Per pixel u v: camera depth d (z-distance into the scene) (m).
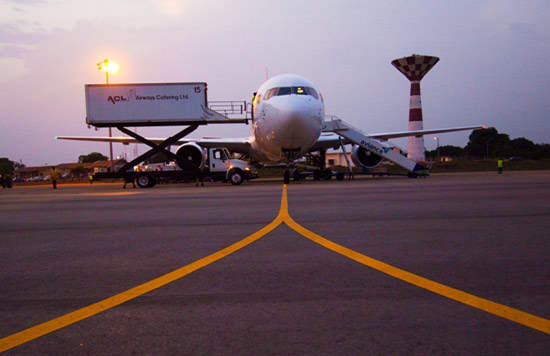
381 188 16.44
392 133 29.05
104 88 25.75
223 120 26.30
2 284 3.84
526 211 8.30
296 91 21.08
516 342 2.36
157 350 2.35
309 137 21.02
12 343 2.48
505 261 4.30
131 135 26.78
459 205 9.58
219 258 4.71
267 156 25.33
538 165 59.78
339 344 2.38
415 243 5.33
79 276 4.07
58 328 2.71
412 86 50.41
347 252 4.88
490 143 113.38
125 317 2.89
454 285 3.49
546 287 3.39
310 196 13.27
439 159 124.56
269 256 4.76
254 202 11.70
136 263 4.57
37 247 5.70
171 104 26.02
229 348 2.36
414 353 2.24
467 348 2.29
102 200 14.27
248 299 3.24
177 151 25.73
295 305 3.07
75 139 28.09
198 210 9.94
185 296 3.34
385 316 2.80
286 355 2.25
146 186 24.89
